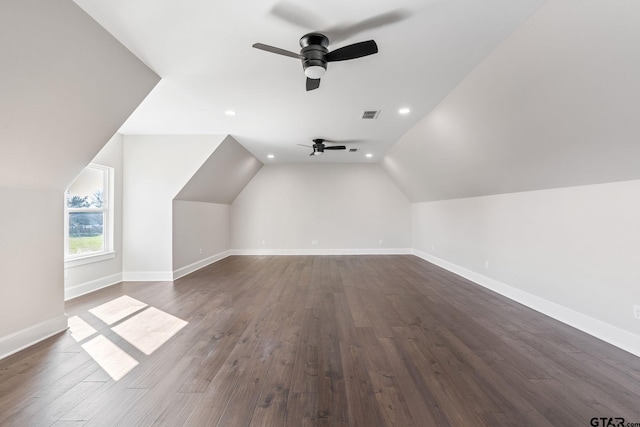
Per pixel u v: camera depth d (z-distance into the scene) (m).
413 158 5.62
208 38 2.30
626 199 2.41
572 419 1.61
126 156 5.00
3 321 2.38
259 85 3.14
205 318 3.22
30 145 2.30
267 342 2.62
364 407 1.73
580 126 2.29
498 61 2.48
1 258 2.38
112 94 2.59
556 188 3.12
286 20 2.10
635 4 1.48
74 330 2.88
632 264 2.36
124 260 5.00
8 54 1.75
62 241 2.89
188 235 5.65
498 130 3.11
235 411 1.70
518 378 2.02
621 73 1.78
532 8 1.92
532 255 3.49
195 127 4.62
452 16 2.04
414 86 3.15
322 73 2.38
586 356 2.32
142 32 2.21
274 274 5.53
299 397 1.83
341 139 5.40
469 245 4.98
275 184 7.97
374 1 1.91
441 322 3.07
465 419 1.62
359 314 3.33
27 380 2.02
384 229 7.93
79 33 2.01
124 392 1.88
